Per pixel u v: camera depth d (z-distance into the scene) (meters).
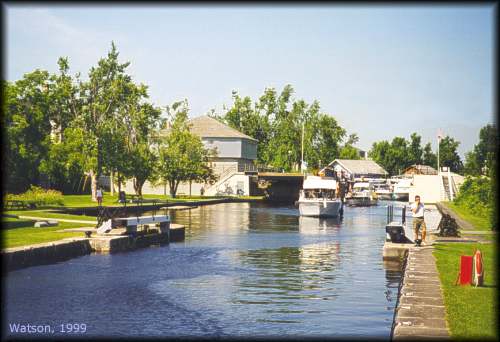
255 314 19.83
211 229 51.56
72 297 22.19
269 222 61.31
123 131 75.56
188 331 17.83
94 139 69.94
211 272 28.11
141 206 68.75
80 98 74.50
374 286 24.75
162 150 93.94
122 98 76.62
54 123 73.00
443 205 75.75
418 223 32.16
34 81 59.59
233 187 113.31
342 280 26.17
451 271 22.53
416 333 13.32
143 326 18.42
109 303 21.36
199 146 99.19
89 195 87.31
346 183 119.31
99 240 33.47
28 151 57.72
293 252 36.09
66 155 63.31
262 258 33.19
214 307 20.80
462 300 16.94
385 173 174.75
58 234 34.62
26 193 57.84
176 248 37.25
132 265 29.73
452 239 35.47
